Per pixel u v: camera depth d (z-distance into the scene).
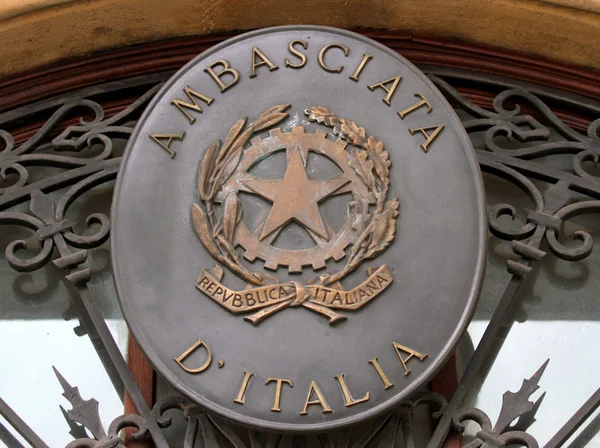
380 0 3.37
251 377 2.71
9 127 3.39
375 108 3.09
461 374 2.96
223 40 3.48
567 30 3.37
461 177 2.96
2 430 2.89
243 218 2.92
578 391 2.96
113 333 3.04
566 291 3.14
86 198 3.28
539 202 3.15
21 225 3.14
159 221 2.91
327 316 2.77
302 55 3.17
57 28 3.32
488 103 3.47
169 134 3.04
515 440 2.74
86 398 2.93
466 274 2.82
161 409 2.79
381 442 2.74
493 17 3.38
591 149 3.30
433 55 3.48
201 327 2.77
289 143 3.03
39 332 3.06
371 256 2.85
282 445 2.79
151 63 3.46
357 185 2.96
